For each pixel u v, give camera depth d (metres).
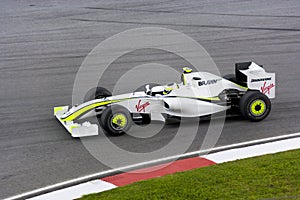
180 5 83.69
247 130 36.22
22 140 35.50
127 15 78.50
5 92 48.16
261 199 24.75
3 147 34.25
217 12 78.12
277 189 25.81
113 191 26.67
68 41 66.38
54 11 82.81
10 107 43.59
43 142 34.97
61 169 30.33
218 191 25.77
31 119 40.22
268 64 54.19
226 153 31.94
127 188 26.88
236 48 60.66
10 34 70.31
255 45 61.44
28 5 87.88
